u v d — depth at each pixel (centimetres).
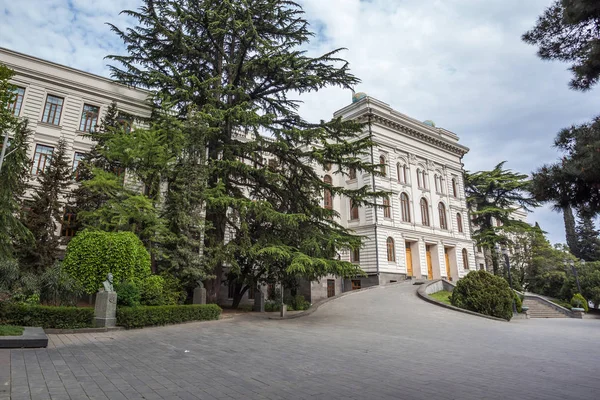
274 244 1825
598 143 609
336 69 2064
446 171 4531
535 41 785
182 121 1900
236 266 1762
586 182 630
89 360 788
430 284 2936
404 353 988
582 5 654
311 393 599
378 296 2666
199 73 2106
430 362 881
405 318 1839
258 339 1144
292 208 2048
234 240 1884
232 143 2030
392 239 3747
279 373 729
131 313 1288
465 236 4500
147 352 899
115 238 1473
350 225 3841
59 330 1149
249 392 597
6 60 2342
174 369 736
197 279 1702
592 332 1667
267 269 1881
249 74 2128
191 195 1714
